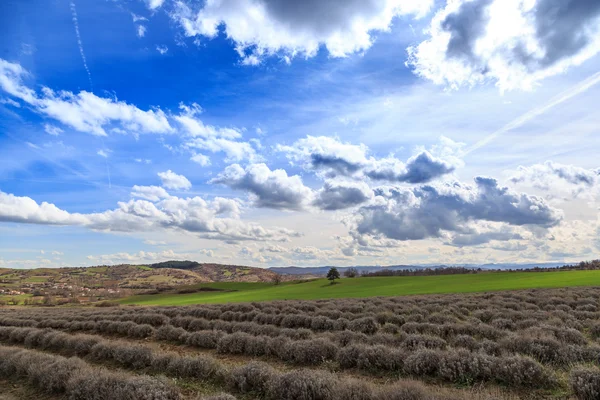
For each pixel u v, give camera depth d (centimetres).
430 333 1516
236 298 6241
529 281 5725
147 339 1923
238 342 1490
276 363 1277
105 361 1401
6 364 1257
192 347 1652
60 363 1126
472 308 2595
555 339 1173
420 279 8406
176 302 6800
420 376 1009
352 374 1086
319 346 1256
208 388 998
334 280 10112
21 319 2955
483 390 850
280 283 12150
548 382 876
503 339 1224
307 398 816
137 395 841
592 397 766
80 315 3139
